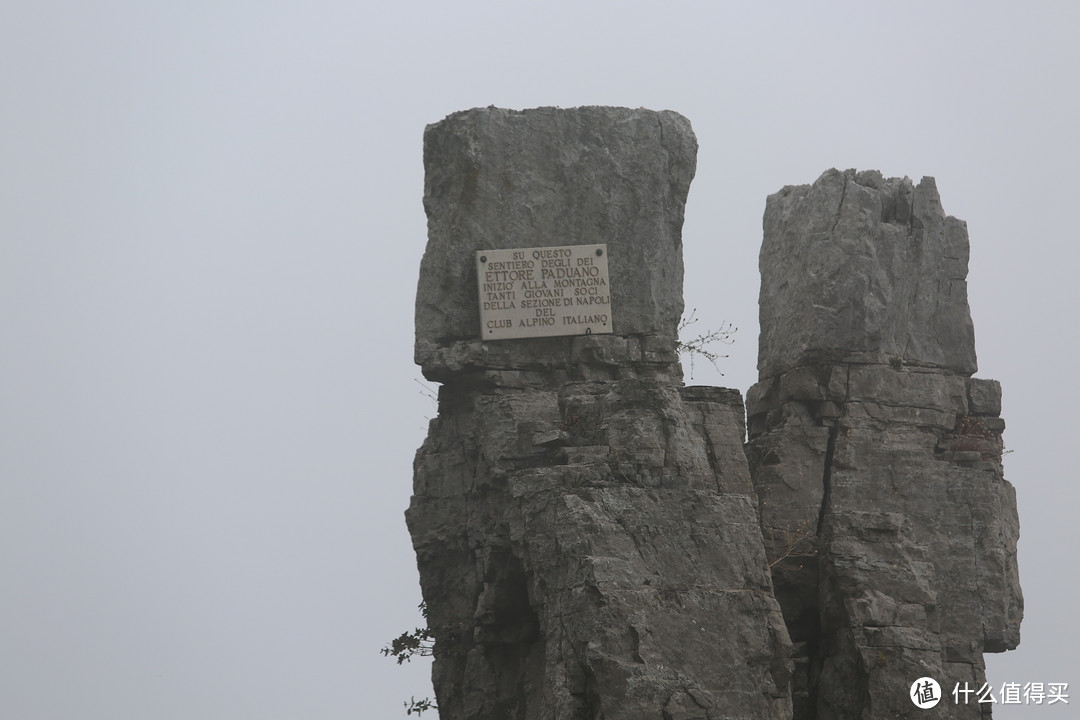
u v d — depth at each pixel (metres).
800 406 69.31
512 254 64.94
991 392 71.12
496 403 63.31
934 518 68.81
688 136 67.06
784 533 67.50
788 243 71.81
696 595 55.03
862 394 69.12
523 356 64.69
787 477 68.19
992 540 69.00
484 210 65.19
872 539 67.06
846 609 65.88
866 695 65.06
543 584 56.00
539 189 65.69
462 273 64.88
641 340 65.19
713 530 56.03
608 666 53.38
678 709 53.53
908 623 65.94
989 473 69.69
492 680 62.34
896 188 71.25
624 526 55.31
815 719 66.00
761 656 55.00
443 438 65.38
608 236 65.69
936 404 70.12
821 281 69.62
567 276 65.06
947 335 71.19
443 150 65.94
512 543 59.53
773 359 71.06
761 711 54.44
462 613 63.94
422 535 64.81
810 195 71.25
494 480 61.97
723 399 61.91
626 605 54.09
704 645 54.53
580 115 66.44
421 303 64.88
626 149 66.31
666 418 57.91
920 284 71.00
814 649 67.06
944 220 71.69
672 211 66.69
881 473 68.56
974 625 68.06
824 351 69.12
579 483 56.44
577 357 64.69
